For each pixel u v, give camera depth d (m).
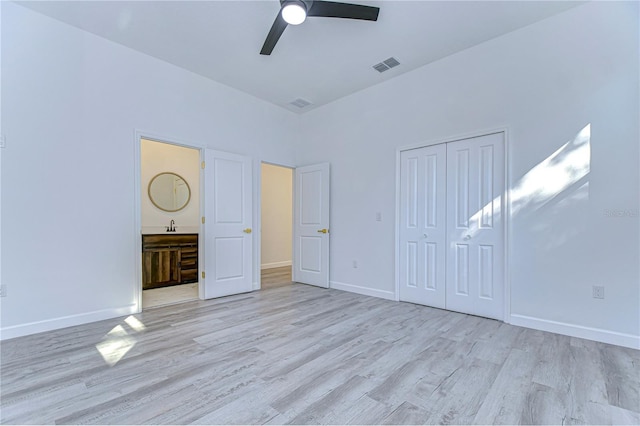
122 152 3.10
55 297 2.69
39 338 2.47
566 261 2.61
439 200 3.42
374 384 1.79
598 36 2.50
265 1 2.49
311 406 1.57
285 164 4.83
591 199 2.51
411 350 2.27
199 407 1.55
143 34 2.94
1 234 2.46
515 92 2.90
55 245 2.70
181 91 3.57
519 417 1.49
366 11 2.29
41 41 2.65
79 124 2.84
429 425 1.43
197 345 2.34
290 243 7.00
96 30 2.88
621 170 2.40
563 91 2.65
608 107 2.46
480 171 3.13
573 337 2.54
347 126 4.34
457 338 2.51
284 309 3.34
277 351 2.24
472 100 3.17
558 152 2.67
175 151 5.25
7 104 2.49
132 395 1.66
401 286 3.72
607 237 2.45
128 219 3.13
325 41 3.03
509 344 2.38
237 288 4.06
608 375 1.90
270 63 3.47
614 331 2.40
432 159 3.49
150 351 2.22
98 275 2.93
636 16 2.36
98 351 2.22
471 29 2.86
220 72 3.68
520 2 2.52
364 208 4.11
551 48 2.71
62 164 2.75
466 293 3.19
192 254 4.76
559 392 1.71
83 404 1.57
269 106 4.58
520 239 2.84
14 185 2.51
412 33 2.91
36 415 1.48
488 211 3.06
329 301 3.70
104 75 3.00
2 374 1.88
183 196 5.31
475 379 1.85
